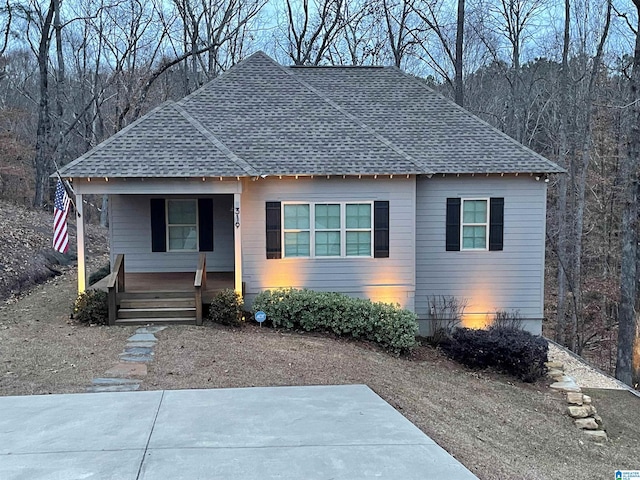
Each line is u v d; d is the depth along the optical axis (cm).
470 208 1372
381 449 538
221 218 1470
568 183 2583
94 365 848
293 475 475
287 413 647
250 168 1178
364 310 1180
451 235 1369
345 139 1349
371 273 1305
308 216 1287
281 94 1501
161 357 896
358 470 488
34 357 880
